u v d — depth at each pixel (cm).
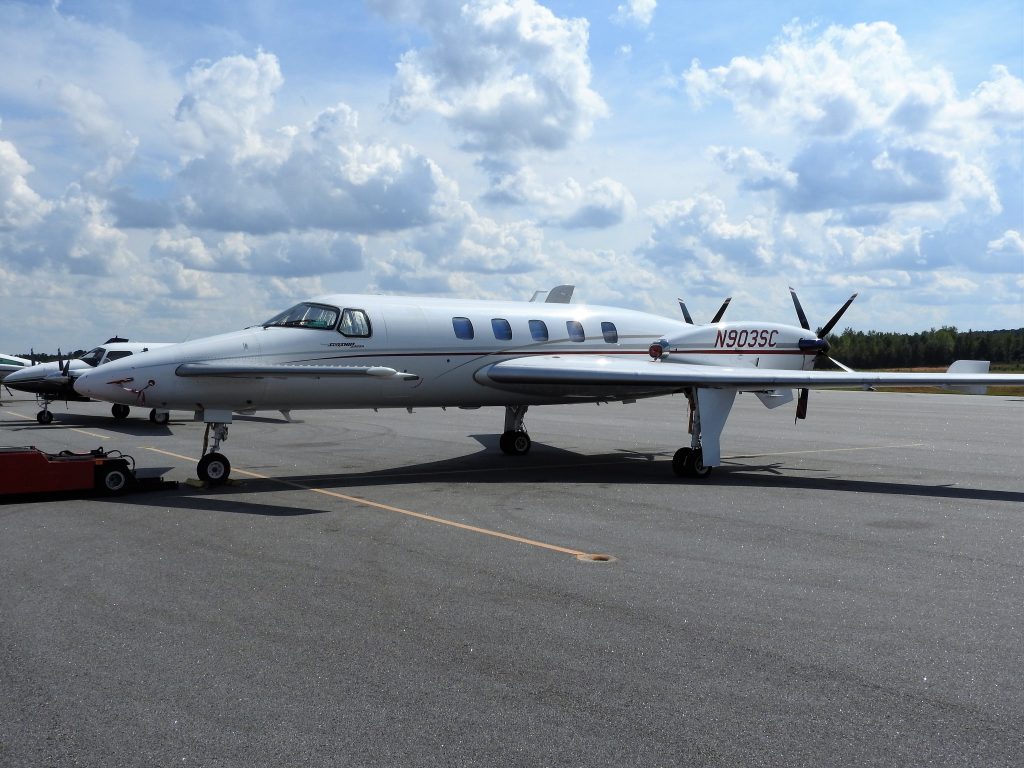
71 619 647
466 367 1572
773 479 1477
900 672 548
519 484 1393
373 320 1470
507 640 605
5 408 3541
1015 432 2470
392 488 1341
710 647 593
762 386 1464
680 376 1472
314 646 589
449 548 903
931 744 448
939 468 1645
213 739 447
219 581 762
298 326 1419
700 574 797
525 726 466
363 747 440
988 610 687
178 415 3164
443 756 431
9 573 788
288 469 1580
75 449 1911
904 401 4362
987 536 989
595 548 908
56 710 482
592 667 554
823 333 1897
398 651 581
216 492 1290
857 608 690
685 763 426
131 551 881
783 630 631
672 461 1611
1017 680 536
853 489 1359
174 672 539
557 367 1533
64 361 2681
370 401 1484
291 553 876
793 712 487
